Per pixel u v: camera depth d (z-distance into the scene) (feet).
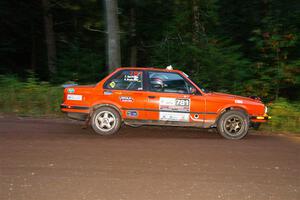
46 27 74.13
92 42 74.84
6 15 81.61
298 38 46.29
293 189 17.60
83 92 28.76
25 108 38.24
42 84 44.39
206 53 51.06
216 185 17.79
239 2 73.31
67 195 16.03
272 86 47.14
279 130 33.91
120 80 28.99
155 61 57.16
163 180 18.25
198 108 28.60
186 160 21.94
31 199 15.53
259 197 16.44
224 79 49.21
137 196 16.14
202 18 56.59
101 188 16.96
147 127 32.35
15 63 96.84
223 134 28.68
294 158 23.50
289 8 60.18
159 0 59.06
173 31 57.62
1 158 21.26
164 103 28.60
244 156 23.43
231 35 72.64
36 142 25.32
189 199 15.97
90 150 23.58
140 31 71.87
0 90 40.86
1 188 16.65
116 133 29.25
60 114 37.35
